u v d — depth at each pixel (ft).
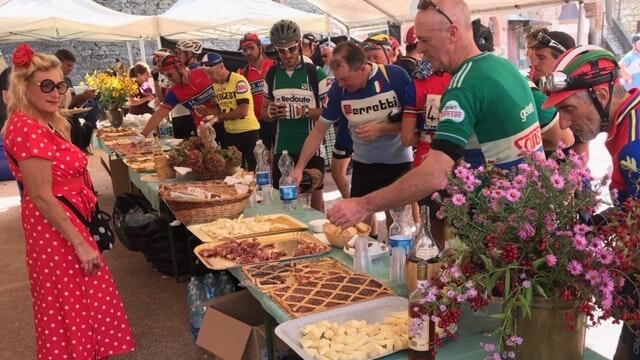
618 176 4.52
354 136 10.74
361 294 5.81
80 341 7.49
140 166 13.32
